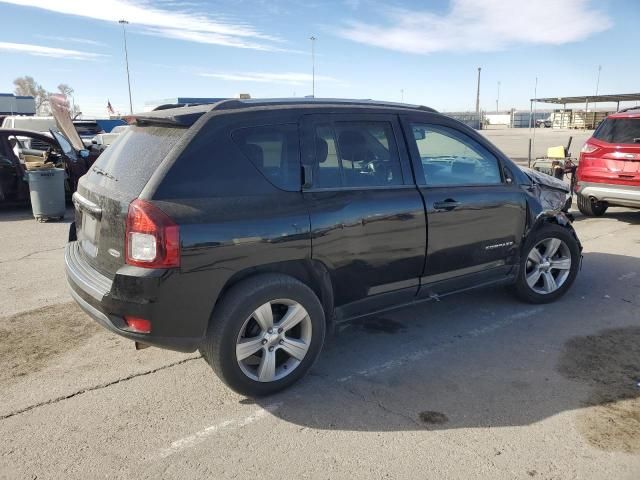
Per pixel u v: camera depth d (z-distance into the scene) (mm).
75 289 3422
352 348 4160
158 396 3455
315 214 3412
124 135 3791
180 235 2947
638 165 7953
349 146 3697
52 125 18641
